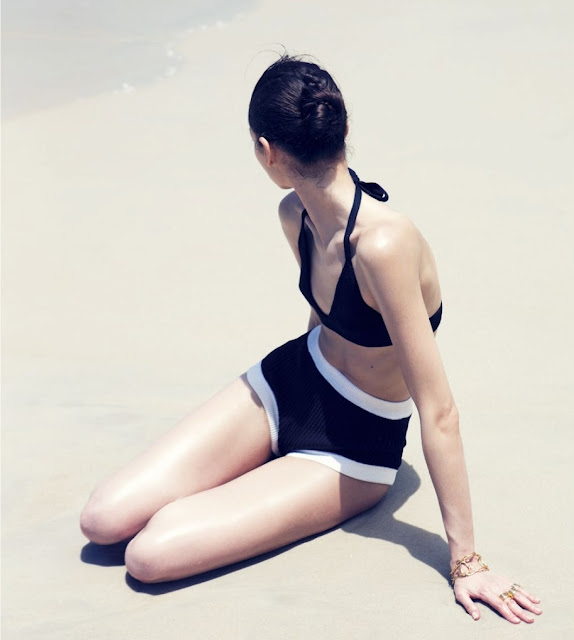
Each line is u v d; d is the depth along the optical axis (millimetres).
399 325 2400
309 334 2895
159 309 4289
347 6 8625
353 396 2697
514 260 4402
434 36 7566
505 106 6172
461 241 4594
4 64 7738
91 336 4105
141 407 3547
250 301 4301
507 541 2646
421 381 2424
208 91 7027
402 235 2393
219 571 2621
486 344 3754
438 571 2559
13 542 2842
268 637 2324
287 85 2439
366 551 2656
